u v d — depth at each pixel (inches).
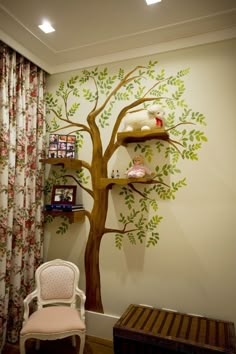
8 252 80.8
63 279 82.2
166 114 85.4
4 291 77.7
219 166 78.2
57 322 69.2
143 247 85.6
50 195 100.4
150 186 86.0
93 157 94.0
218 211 77.5
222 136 78.4
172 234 82.3
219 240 76.9
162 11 71.4
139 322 70.9
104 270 90.0
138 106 89.6
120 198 89.6
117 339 68.2
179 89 84.4
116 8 70.2
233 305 74.3
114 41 85.7
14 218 85.3
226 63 79.4
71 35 82.5
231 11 70.7
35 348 81.7
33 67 95.8
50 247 99.5
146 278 84.4
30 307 92.0
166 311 78.0
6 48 82.4
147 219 85.7
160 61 87.7
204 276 77.9
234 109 77.6
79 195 95.6
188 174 81.6
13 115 84.6
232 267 75.0
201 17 73.4
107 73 94.9
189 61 83.8
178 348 61.8
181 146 82.9
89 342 85.0
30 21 75.7
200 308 77.6
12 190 82.6
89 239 93.0
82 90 98.4
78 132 97.7
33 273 92.7
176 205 82.4
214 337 63.4
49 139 96.6
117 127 91.8
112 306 88.0
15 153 85.1
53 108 102.7
